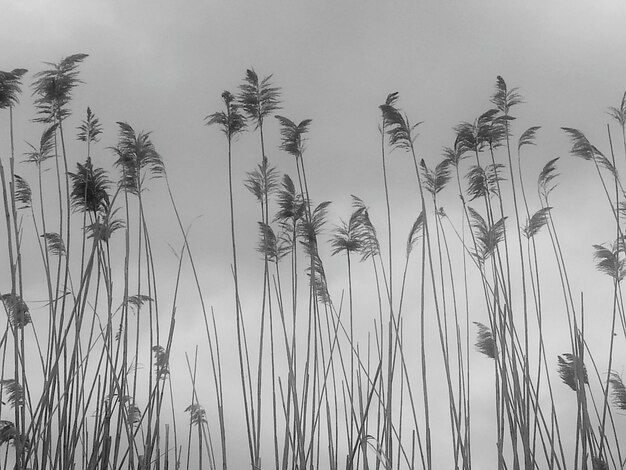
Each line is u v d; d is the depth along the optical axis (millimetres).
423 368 4293
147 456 4145
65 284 4117
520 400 4359
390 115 4781
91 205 4512
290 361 4414
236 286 4492
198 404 4383
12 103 4387
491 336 4703
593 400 4594
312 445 4363
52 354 4055
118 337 4320
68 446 4016
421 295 4348
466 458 4297
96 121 4547
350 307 4664
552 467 4293
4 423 4023
